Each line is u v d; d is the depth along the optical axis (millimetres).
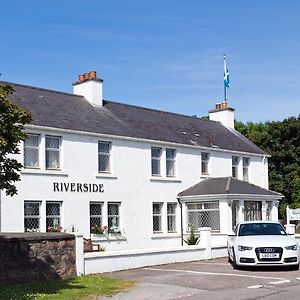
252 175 35281
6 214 21891
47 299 12531
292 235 21594
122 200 26875
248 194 29203
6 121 12727
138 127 29344
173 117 34312
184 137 31484
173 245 29250
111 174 26469
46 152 23922
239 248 18578
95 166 25734
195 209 29422
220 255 23344
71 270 16906
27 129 22938
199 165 31531
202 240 22859
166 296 13133
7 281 14820
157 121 31984
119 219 26781
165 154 29625
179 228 29766
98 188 25734
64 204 24156
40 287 14406
